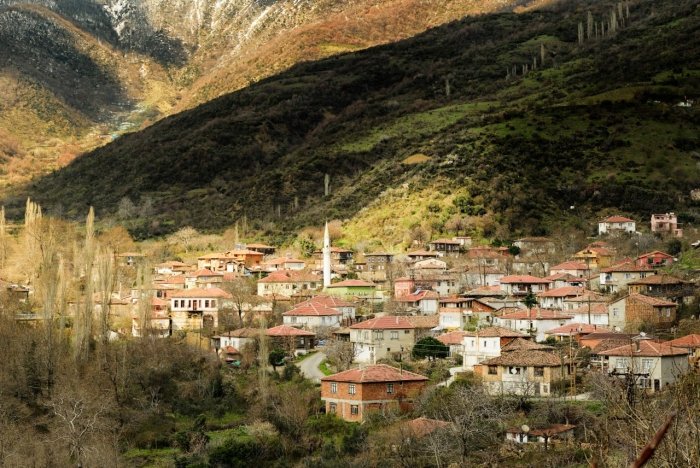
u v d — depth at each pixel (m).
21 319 180.88
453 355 170.38
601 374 124.81
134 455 137.00
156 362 167.50
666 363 128.88
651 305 171.62
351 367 169.12
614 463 49.81
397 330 178.25
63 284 171.12
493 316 191.25
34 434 137.00
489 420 120.00
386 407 142.00
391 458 117.12
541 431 115.44
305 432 138.00
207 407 155.38
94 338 171.50
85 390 145.62
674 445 34.88
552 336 171.12
